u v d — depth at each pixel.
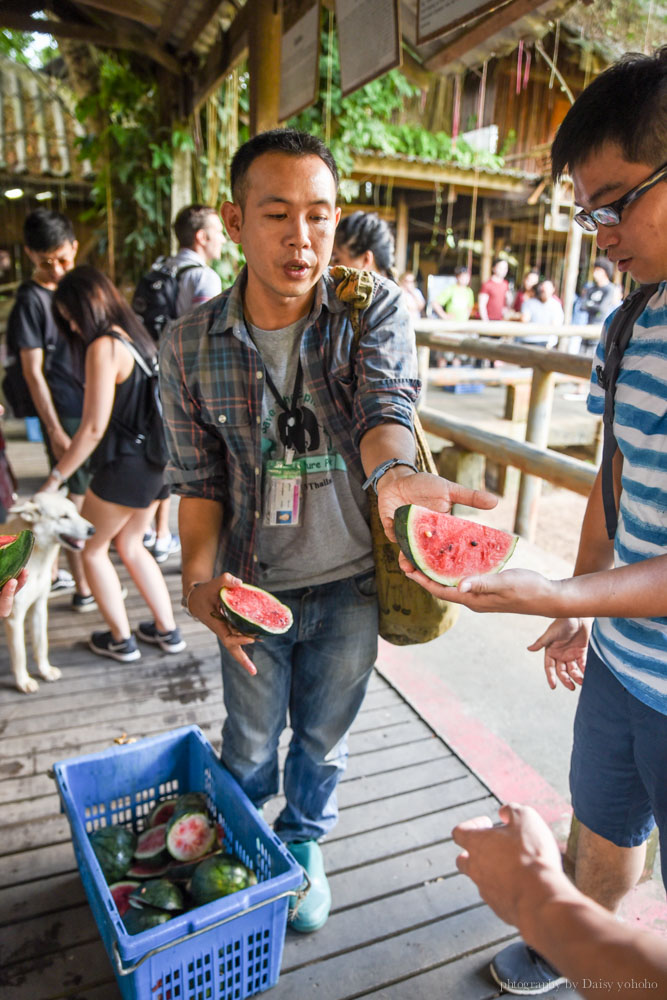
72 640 3.84
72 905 2.26
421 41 2.74
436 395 11.91
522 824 0.96
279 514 1.84
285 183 1.50
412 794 2.78
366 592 1.96
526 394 8.89
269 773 2.25
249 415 1.77
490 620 4.48
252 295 1.71
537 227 13.75
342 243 3.28
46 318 4.25
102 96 7.56
